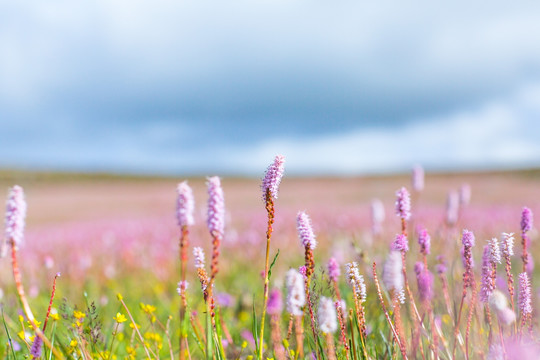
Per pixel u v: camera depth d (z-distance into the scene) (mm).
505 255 3188
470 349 3414
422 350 3434
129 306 7379
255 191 62188
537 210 17906
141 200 53594
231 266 10688
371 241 9594
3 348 4773
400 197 3686
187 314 3967
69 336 4539
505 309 2723
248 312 6723
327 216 19625
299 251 11766
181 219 2734
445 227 7230
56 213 40344
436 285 4500
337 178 87625
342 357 3490
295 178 90875
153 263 11531
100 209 43344
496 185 47844
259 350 3094
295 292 2951
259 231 15625
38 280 9516
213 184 2889
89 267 11133
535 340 3168
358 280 3270
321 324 2838
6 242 3162
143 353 4910
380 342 4309
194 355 4840
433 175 75125
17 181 94812
